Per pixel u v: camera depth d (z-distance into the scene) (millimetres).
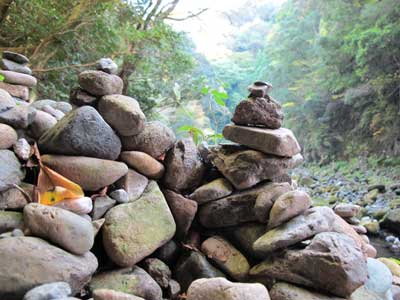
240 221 1645
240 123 1729
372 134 9023
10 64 1881
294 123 11664
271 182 1699
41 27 3576
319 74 10422
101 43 4461
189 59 5980
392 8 7988
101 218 1432
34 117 1622
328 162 10297
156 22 5605
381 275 1558
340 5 9719
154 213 1497
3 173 1312
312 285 1363
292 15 13242
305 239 1444
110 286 1308
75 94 1603
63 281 1087
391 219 4227
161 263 1531
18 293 1024
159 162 1686
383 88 8375
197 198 1673
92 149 1463
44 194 1354
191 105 6066
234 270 1533
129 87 5773
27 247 1086
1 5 3230
